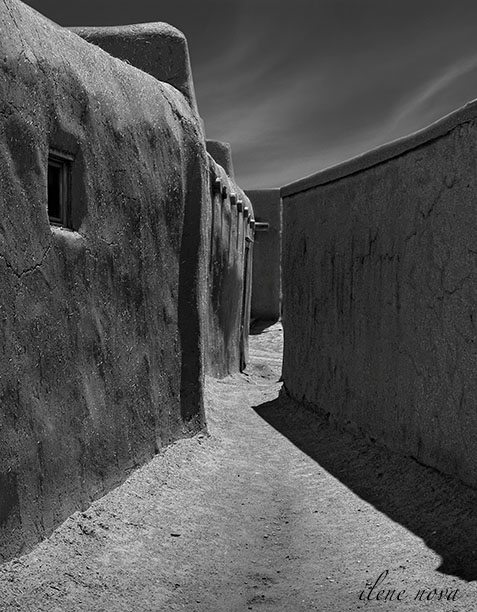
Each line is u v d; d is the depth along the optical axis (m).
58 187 5.29
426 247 6.35
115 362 6.02
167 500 6.09
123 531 5.30
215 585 4.82
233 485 6.87
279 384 12.41
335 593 4.61
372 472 6.85
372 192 7.63
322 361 8.97
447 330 5.94
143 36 8.48
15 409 4.48
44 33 5.09
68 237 5.23
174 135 7.41
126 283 6.27
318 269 9.20
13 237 4.50
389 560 4.96
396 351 6.91
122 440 6.11
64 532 4.93
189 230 7.70
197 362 7.83
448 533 5.10
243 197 15.27
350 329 8.12
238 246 13.79
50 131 5.00
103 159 5.83
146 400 6.67
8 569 4.29
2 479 4.31
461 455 5.65
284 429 9.07
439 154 6.15
